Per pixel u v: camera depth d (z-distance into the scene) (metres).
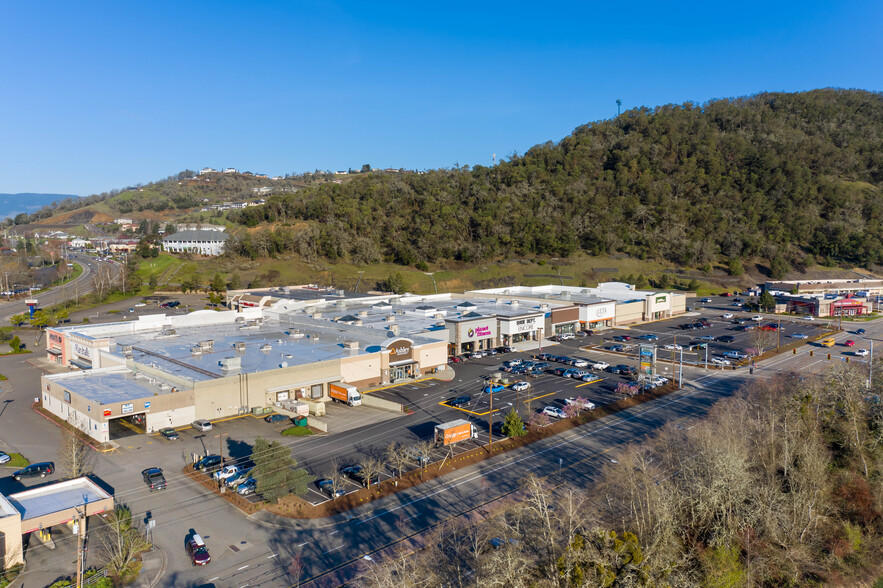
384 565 38.03
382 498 49.19
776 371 92.19
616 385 84.00
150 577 37.62
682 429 64.62
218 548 41.16
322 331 98.56
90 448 58.19
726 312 157.12
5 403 74.12
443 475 53.75
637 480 47.81
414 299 138.00
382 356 83.50
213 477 51.53
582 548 35.75
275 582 37.28
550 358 100.62
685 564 40.34
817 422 59.50
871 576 45.47
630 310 140.62
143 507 46.62
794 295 166.25
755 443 55.56
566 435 64.19
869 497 52.31
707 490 44.12
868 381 70.88
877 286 185.00
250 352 82.25
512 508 44.47
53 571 38.00
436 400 76.31
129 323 98.12
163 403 62.56
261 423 66.12
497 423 67.38
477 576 36.88
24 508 41.81
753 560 43.22
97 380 70.75
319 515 46.06
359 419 68.38
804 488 49.72
